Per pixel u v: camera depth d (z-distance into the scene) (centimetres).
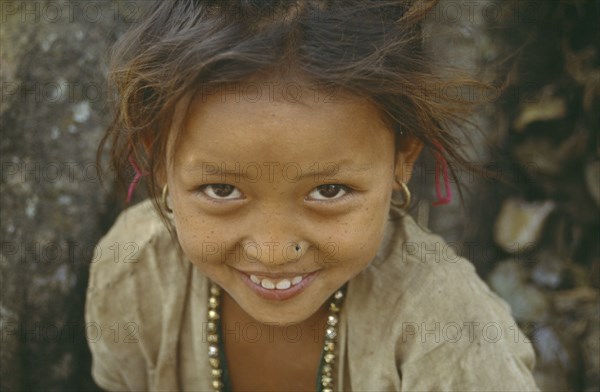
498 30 179
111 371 134
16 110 153
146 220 126
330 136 87
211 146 87
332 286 99
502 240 188
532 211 187
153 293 123
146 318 124
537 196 188
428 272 111
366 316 112
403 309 110
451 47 166
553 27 181
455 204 183
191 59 87
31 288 150
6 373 146
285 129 85
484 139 182
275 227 90
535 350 180
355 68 87
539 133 186
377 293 111
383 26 93
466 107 138
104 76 160
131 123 99
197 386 123
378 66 90
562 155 183
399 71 94
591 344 177
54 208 153
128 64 99
